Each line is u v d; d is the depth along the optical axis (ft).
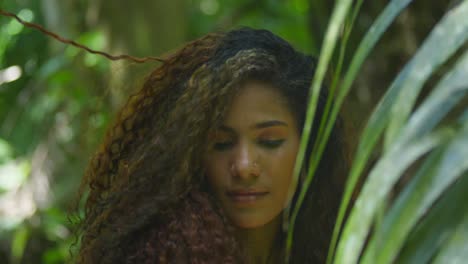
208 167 7.34
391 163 3.48
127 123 7.84
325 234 8.45
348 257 3.45
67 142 17.25
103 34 17.29
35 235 17.31
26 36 22.25
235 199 7.32
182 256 7.04
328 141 8.30
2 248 17.75
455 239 3.27
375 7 9.84
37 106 18.34
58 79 16.72
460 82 3.45
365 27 9.88
